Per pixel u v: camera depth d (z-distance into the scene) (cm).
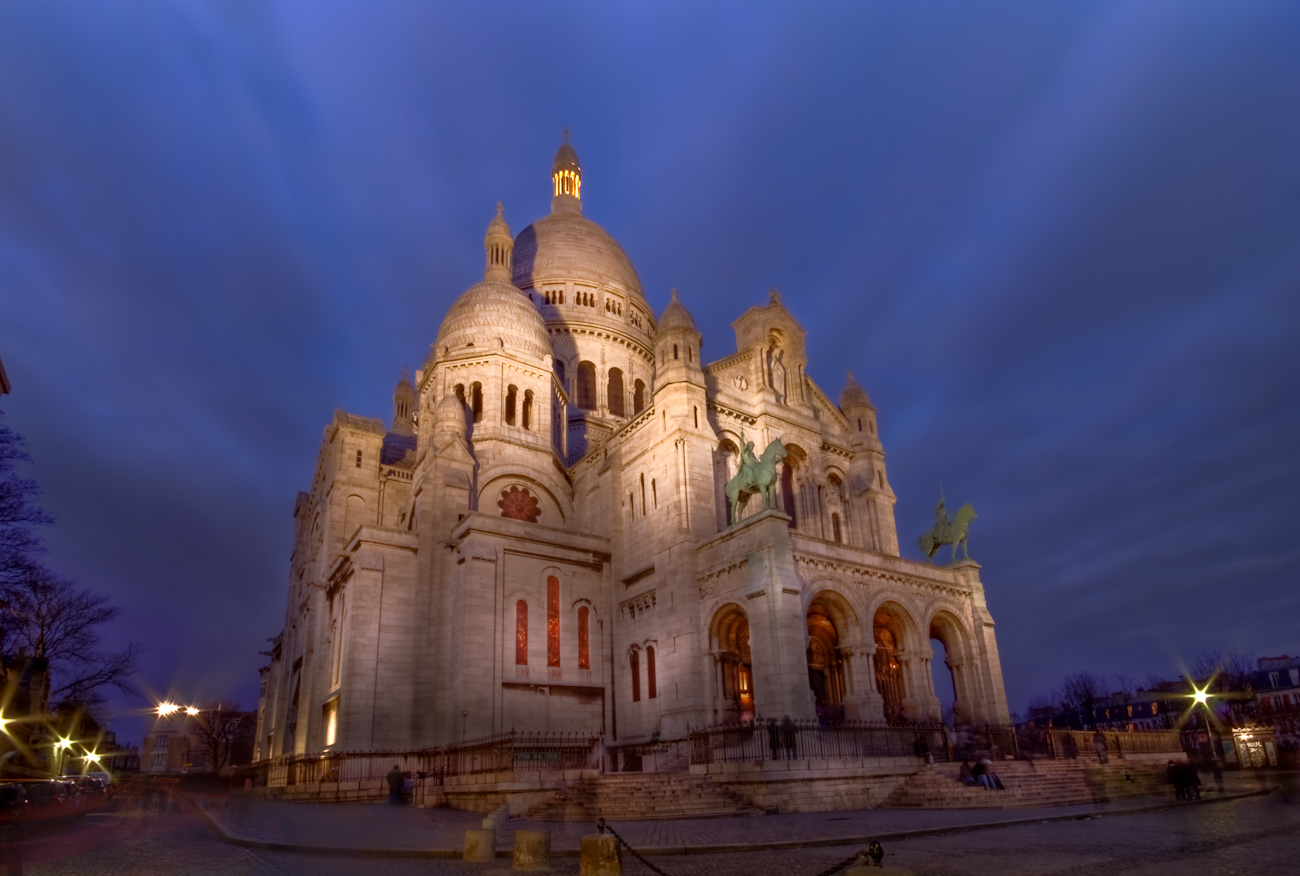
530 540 4788
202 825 2805
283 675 6581
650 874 1636
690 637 4188
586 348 7712
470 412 5788
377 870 1678
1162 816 2628
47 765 6156
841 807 3164
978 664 4666
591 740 3997
